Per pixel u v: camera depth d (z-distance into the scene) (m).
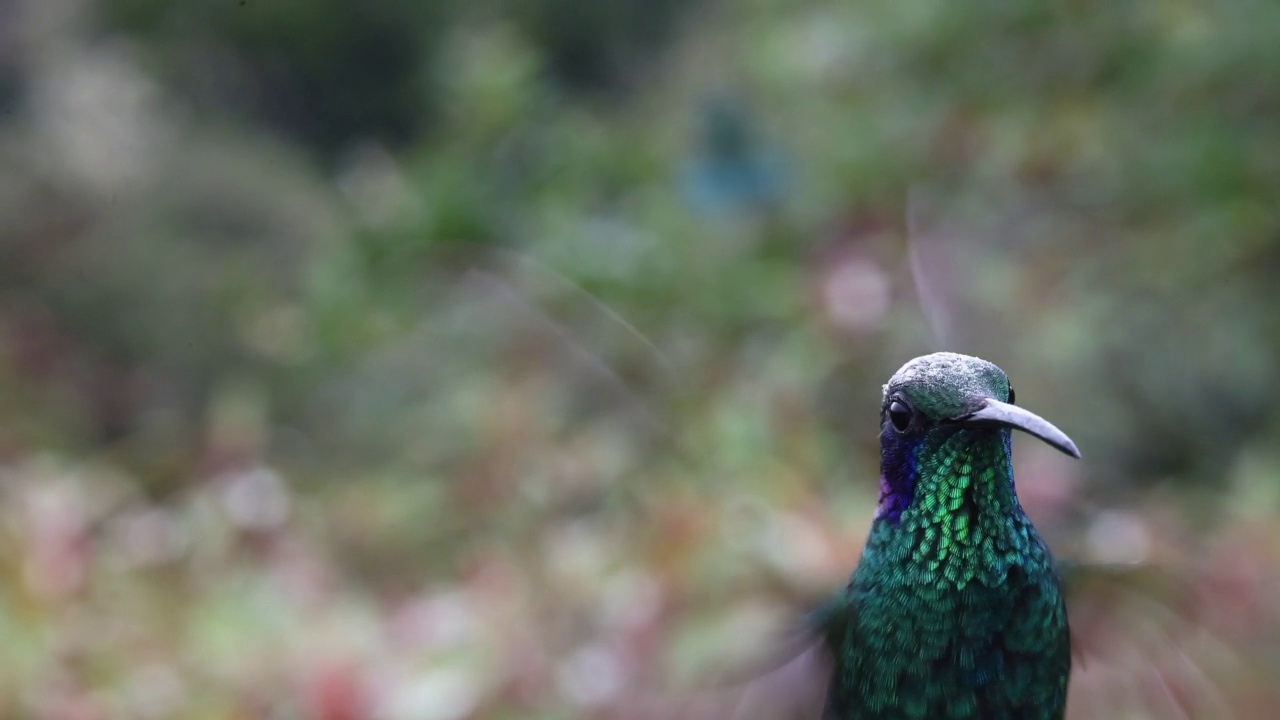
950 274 7.00
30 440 10.80
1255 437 8.88
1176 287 9.05
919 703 3.87
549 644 6.45
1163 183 9.01
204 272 13.23
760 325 8.90
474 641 6.46
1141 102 9.29
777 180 10.21
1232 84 9.02
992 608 3.79
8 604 6.81
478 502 8.10
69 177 13.88
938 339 6.51
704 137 10.59
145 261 13.20
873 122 9.98
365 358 10.19
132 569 7.35
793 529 6.43
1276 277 9.22
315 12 16.81
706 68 14.62
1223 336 8.99
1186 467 8.92
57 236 13.29
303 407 10.51
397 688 6.17
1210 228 8.90
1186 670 4.44
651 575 6.47
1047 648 3.85
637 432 8.21
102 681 6.59
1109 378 8.90
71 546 7.12
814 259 8.95
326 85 17.06
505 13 17.41
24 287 13.02
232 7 16.55
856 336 7.91
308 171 15.58
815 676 4.06
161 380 12.55
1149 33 9.29
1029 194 9.18
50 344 12.62
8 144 14.23
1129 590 4.38
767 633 5.17
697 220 10.16
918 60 10.15
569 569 6.80
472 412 8.74
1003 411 3.65
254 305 12.46
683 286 9.16
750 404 7.82
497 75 10.95
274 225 14.05
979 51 9.86
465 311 9.73
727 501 6.84
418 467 8.95
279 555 7.64
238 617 6.82
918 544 3.84
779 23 11.42
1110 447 8.74
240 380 11.70
